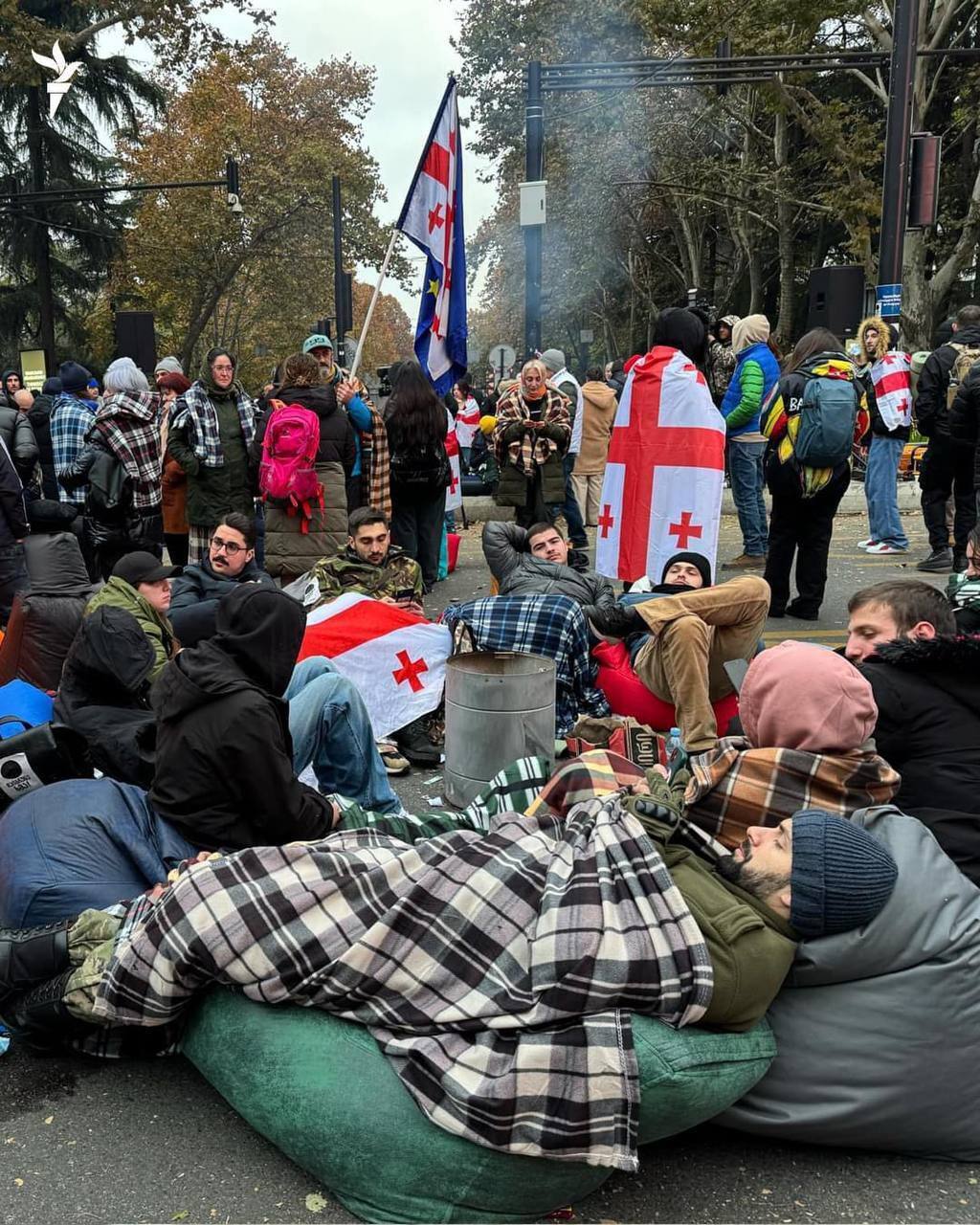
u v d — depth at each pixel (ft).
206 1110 8.21
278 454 20.65
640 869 7.64
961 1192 7.38
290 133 110.11
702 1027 7.26
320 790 12.39
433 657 15.65
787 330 93.56
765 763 8.46
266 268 117.80
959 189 86.38
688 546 17.12
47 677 15.14
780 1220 7.09
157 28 85.81
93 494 22.50
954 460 24.88
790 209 90.84
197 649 9.66
